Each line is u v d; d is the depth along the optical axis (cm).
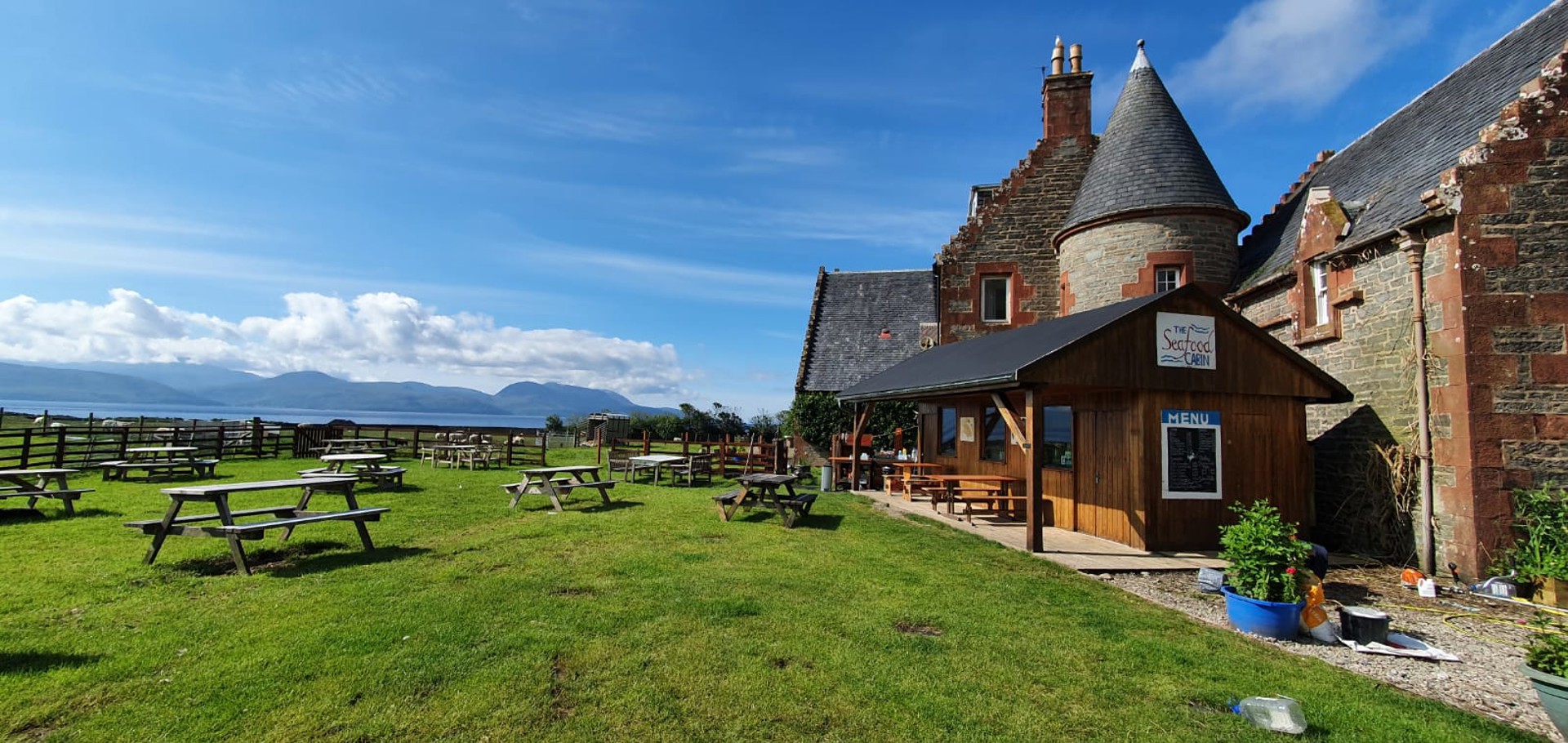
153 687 421
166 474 1574
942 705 434
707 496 1448
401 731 379
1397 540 954
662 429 3378
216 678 434
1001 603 669
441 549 834
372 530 955
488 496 1350
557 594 647
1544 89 854
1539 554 789
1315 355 1148
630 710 412
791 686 453
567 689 439
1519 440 829
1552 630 591
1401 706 456
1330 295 1092
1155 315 968
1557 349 831
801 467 2153
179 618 548
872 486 1762
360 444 2298
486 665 467
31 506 1021
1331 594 802
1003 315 1877
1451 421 864
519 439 2409
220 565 727
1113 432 1047
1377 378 997
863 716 414
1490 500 830
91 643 489
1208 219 1514
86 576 666
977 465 1434
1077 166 1842
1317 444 1138
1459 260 852
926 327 2019
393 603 602
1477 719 443
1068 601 689
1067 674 489
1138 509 975
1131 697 455
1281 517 1018
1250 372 1001
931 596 687
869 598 670
